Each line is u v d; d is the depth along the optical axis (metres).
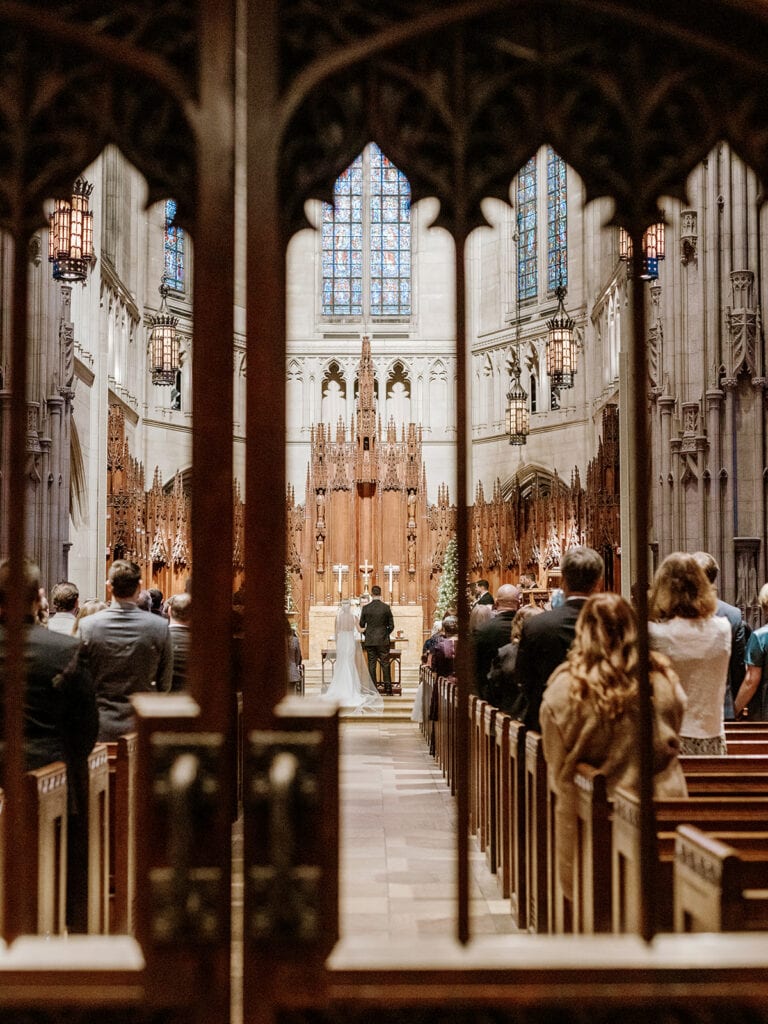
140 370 23.19
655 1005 1.74
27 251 1.95
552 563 18.75
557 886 4.02
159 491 18.45
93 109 1.97
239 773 7.40
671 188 2.02
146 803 1.78
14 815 1.84
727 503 11.78
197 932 1.71
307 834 1.77
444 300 27.75
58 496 13.15
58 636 4.02
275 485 1.89
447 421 27.52
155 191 1.98
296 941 1.74
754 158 2.02
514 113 2.02
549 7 1.99
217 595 1.87
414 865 6.32
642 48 2.01
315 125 1.98
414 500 21.97
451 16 1.96
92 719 4.05
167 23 1.96
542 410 24.89
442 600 20.75
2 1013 1.74
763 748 5.13
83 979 1.74
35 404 12.76
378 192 28.05
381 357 27.64
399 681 16.67
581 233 23.58
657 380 14.36
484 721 6.76
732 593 11.67
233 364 1.92
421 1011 1.77
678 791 3.53
